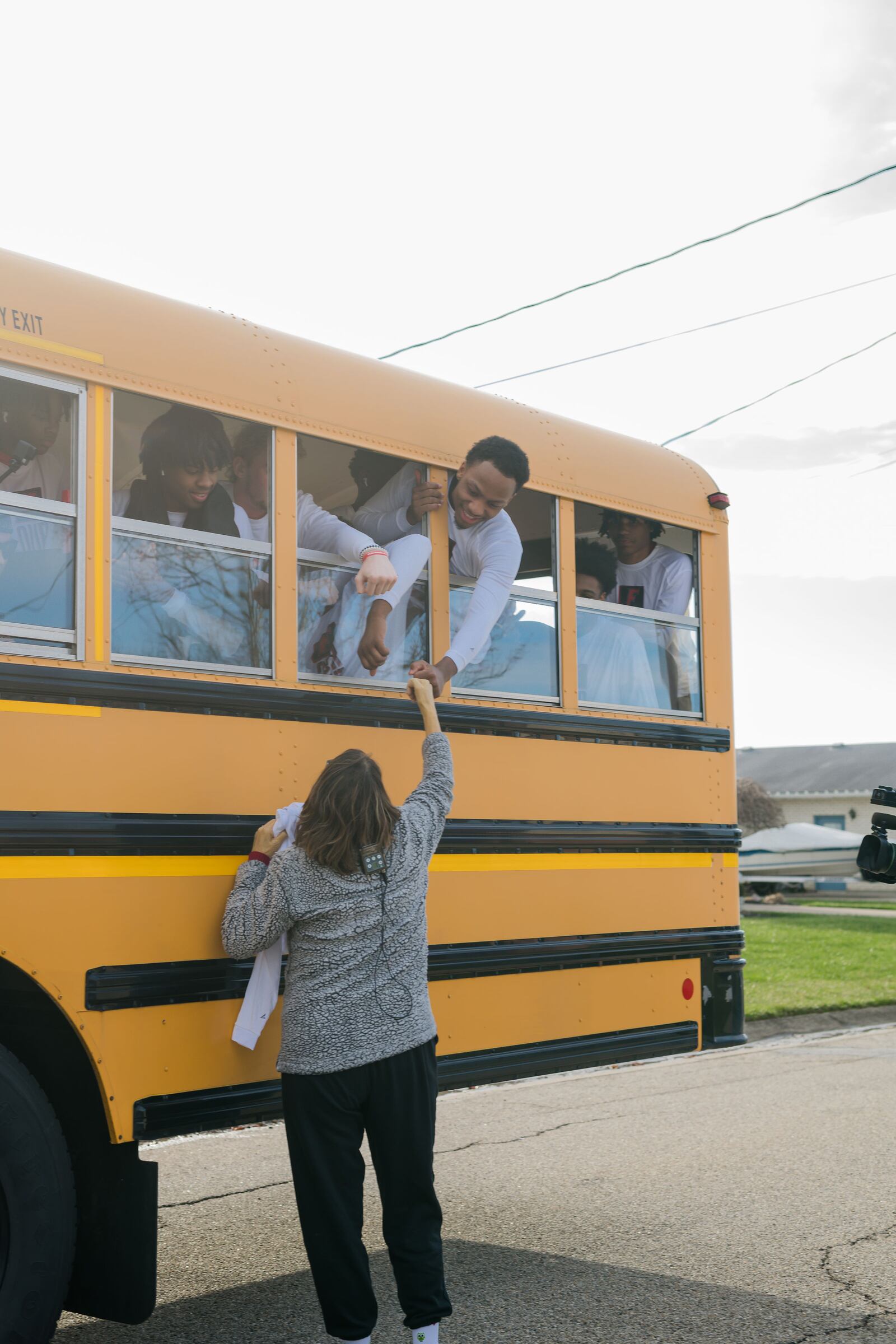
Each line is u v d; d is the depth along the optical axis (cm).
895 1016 1147
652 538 511
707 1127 677
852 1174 573
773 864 3178
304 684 383
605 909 463
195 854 347
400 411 419
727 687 528
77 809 324
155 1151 639
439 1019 405
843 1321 398
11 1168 304
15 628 318
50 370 330
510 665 445
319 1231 320
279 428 383
